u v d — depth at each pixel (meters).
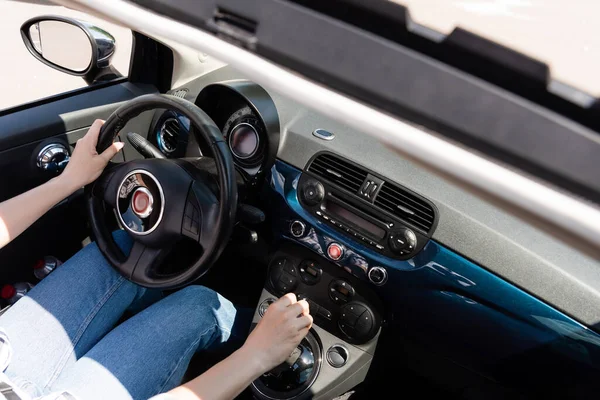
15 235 1.28
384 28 0.50
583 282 1.35
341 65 0.51
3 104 1.72
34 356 1.25
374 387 2.03
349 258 1.63
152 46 1.87
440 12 0.48
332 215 1.61
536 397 1.66
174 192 1.27
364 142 1.62
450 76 0.48
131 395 1.20
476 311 1.51
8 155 1.58
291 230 1.70
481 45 0.47
